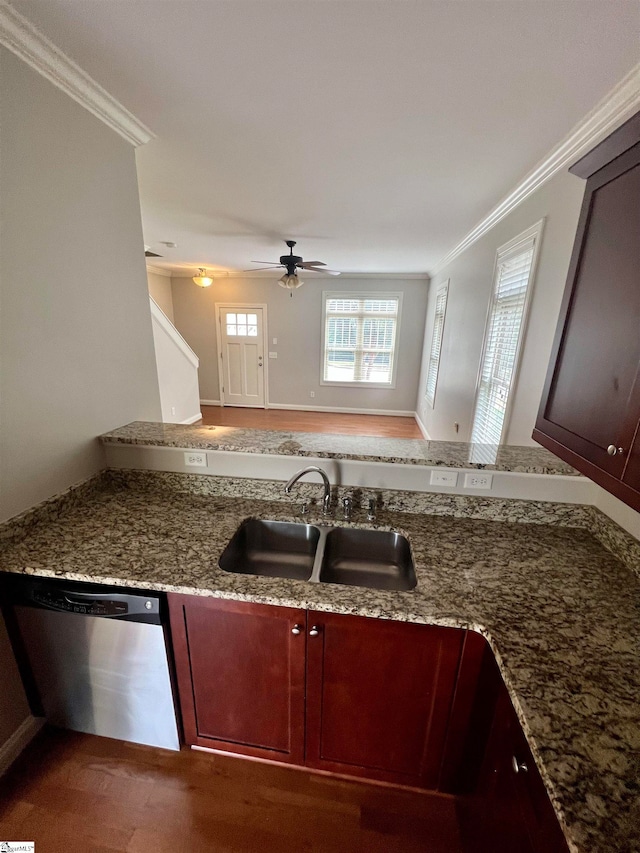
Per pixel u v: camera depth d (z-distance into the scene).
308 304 6.72
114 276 1.75
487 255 3.15
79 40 1.20
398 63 1.29
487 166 2.10
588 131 1.61
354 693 1.19
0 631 1.32
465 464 1.52
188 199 2.74
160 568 1.20
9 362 1.27
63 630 1.29
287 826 1.25
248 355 7.17
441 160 2.04
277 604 1.10
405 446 1.71
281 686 1.24
